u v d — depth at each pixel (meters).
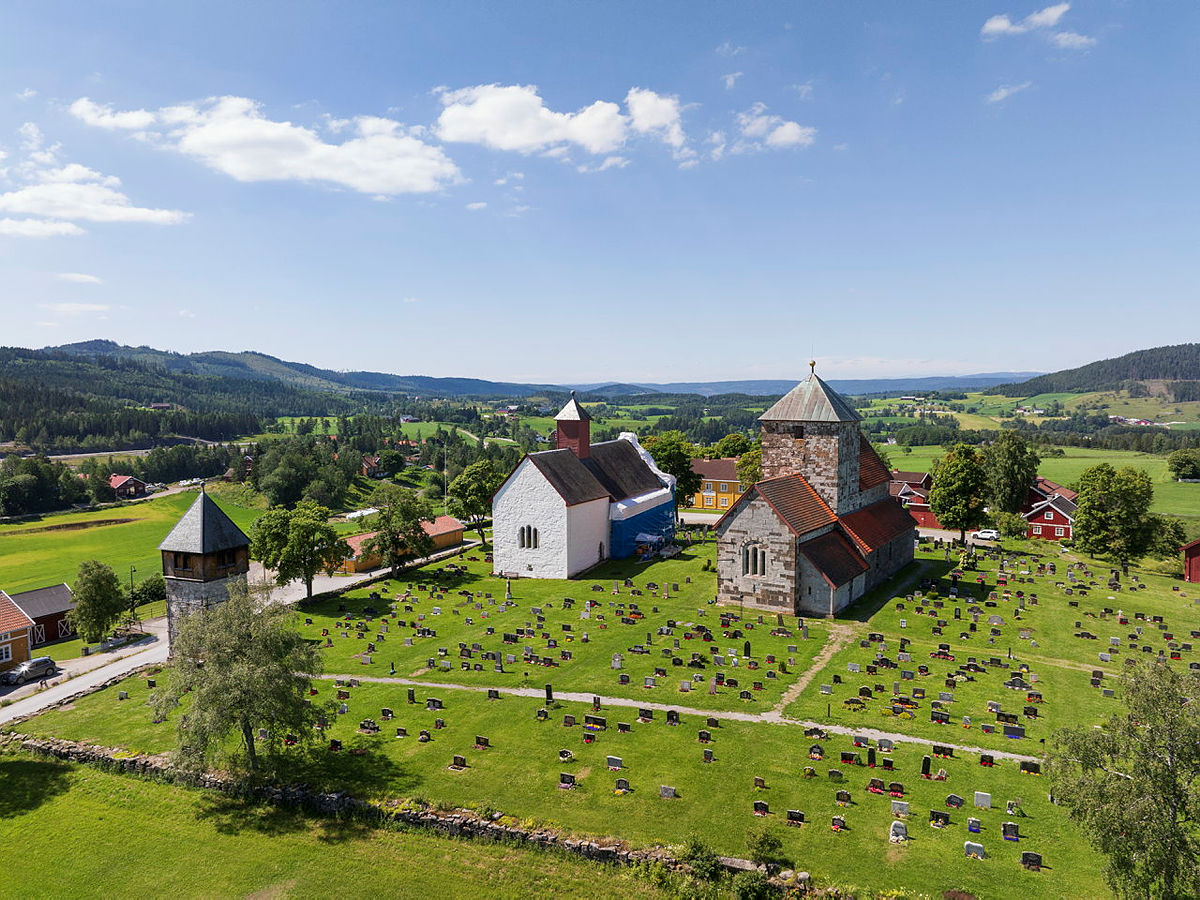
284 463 190.50
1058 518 108.56
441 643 61.09
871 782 36.22
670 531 105.75
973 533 110.38
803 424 73.25
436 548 109.44
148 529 151.25
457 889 31.61
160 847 36.19
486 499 106.81
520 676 52.59
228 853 35.34
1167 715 24.44
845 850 31.39
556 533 82.44
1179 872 23.19
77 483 183.38
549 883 31.45
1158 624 62.38
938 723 43.19
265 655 39.31
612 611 68.44
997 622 62.25
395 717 46.44
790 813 33.56
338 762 41.09
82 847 36.62
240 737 45.34
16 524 157.00
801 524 66.50
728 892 29.75
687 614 66.62
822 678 50.41
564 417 95.56
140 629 76.62
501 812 35.41
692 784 37.03
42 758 45.19
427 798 36.97
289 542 73.75
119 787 41.56
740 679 50.47
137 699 52.94
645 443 141.50
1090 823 24.72
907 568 83.88
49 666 62.44
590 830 33.66
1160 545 92.94
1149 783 23.89
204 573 56.03
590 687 50.00
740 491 141.38
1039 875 29.50
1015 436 116.06
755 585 67.38
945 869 30.00
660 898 30.09
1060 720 43.34
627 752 40.50
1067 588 74.50
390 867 33.31
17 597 74.94
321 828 36.50
